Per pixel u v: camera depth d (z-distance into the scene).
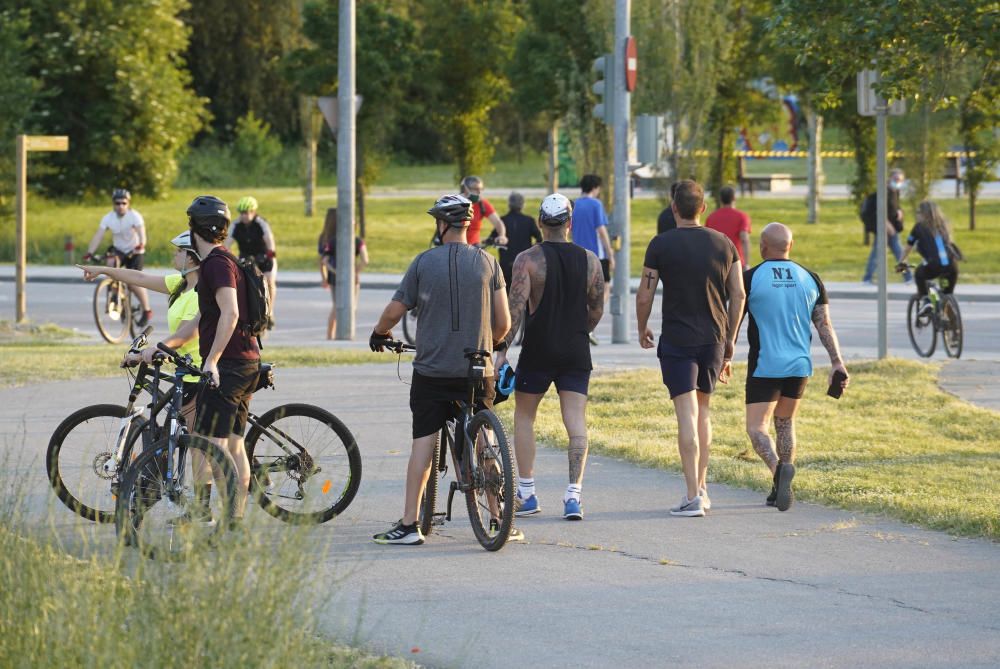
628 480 32.97
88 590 16.75
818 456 35.06
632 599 22.81
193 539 16.67
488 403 27.08
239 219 60.12
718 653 19.98
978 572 24.50
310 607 16.78
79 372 51.03
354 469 27.88
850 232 137.12
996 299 85.88
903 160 124.31
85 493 27.80
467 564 25.16
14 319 75.75
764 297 29.75
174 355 25.95
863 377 48.59
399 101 134.88
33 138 73.06
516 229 59.16
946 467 33.59
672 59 120.06
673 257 29.03
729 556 25.73
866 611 22.12
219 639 15.21
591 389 46.22
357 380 49.62
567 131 133.75
